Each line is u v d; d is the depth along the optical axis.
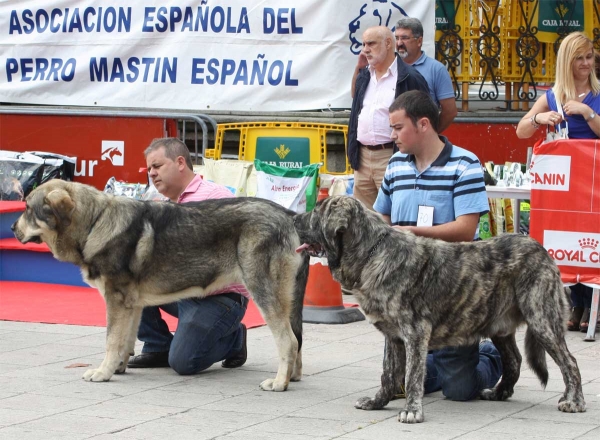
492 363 6.25
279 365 6.43
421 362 5.51
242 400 6.10
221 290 6.86
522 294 5.64
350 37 11.30
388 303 5.50
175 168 7.05
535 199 8.08
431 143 6.02
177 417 5.67
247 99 11.64
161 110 12.04
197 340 6.71
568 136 8.25
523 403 6.02
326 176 10.70
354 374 6.86
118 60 12.12
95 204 6.55
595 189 7.88
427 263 5.53
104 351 7.50
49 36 12.35
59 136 12.13
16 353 7.40
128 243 6.52
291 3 11.38
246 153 11.30
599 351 7.59
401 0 11.20
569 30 12.12
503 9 11.98
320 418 5.65
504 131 11.43
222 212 6.59
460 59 12.00
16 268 10.39
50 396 6.16
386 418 5.64
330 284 8.84
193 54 11.80
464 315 5.61
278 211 6.59
